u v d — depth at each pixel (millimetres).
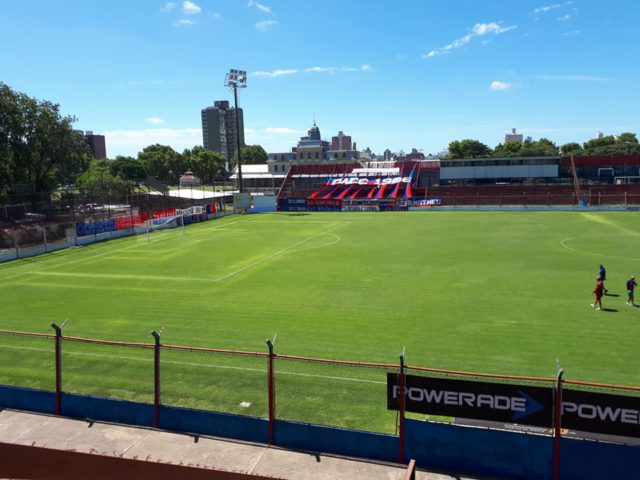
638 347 19453
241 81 86000
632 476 10734
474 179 98188
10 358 19391
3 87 65500
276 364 18250
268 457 12570
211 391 16094
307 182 105625
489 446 11586
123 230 59219
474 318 23688
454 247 44438
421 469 11922
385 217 73938
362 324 23234
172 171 168375
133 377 17359
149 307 27156
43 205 69125
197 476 12211
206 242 51906
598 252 40062
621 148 138000
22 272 38125
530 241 46781
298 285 31453
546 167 91688
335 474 11828
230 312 25812
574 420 11078
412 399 12172
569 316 23578
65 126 72750
